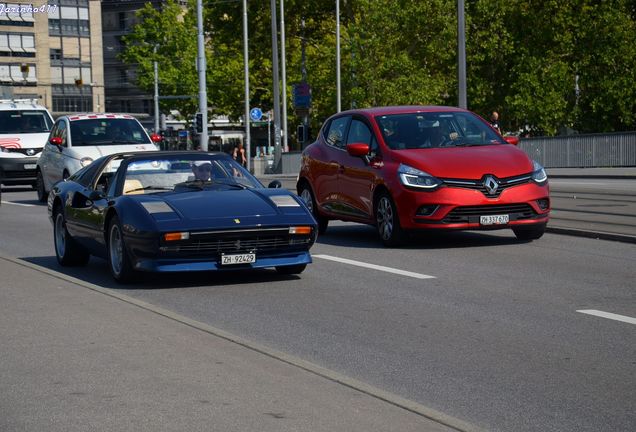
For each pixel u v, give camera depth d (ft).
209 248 43.37
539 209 56.24
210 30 314.55
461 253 53.88
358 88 237.66
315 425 22.03
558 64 226.99
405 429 21.71
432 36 244.01
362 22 242.37
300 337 32.96
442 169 55.26
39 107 127.75
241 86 314.96
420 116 60.70
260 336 33.27
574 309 36.94
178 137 357.61
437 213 54.80
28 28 431.84
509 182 55.47
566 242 57.77
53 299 38.47
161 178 47.98
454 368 28.37
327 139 65.31
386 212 57.16
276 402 23.81
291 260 44.98
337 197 62.64
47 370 27.25
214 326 35.14
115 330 32.35
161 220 43.27
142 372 26.78
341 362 29.27
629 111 229.04
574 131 242.37
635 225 63.82
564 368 28.25
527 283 43.14
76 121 98.53
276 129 217.56
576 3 231.91
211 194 46.16
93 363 27.91
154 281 46.21
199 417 22.67
